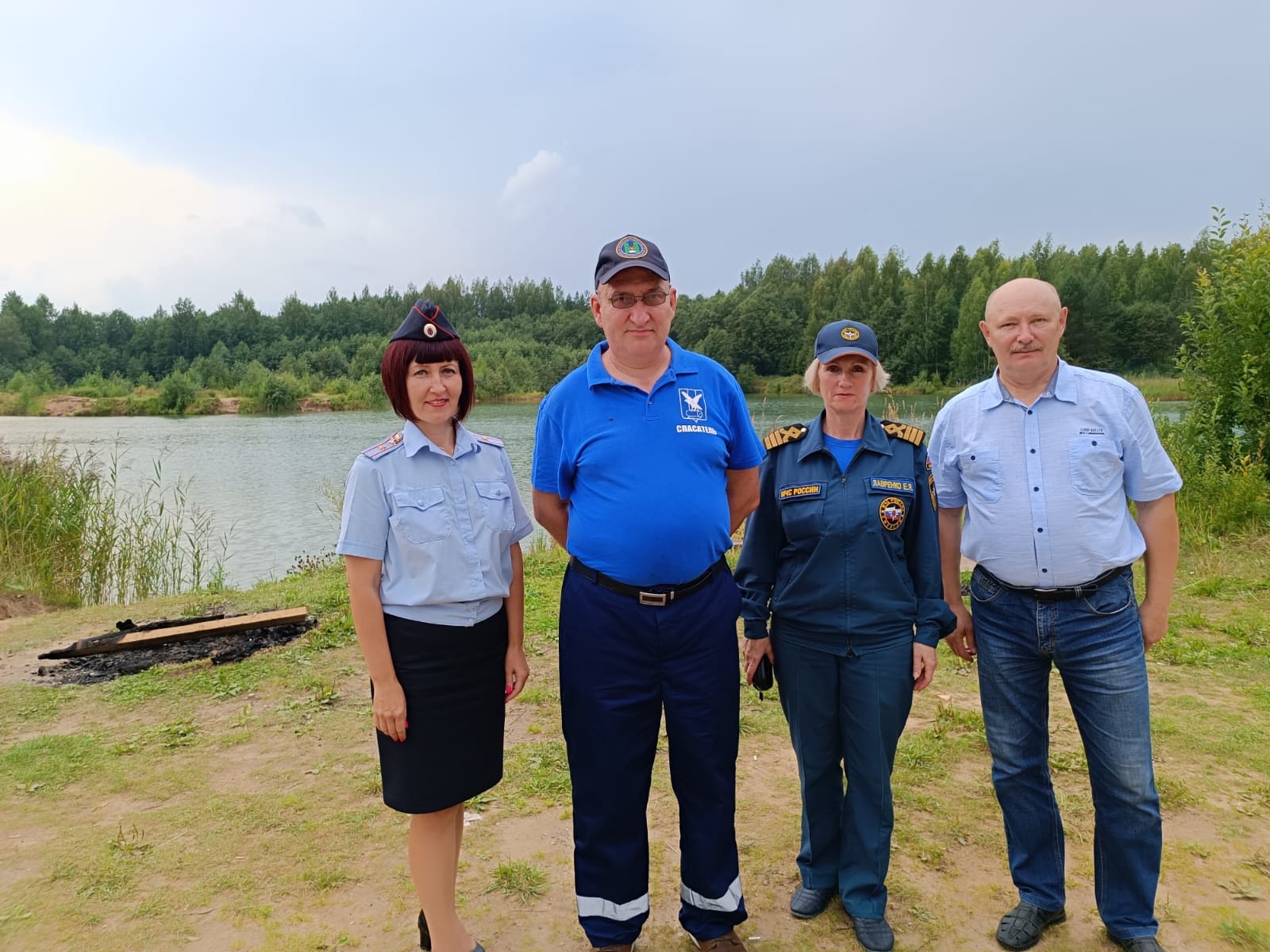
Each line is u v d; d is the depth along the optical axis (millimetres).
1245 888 2758
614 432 2361
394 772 2297
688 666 2389
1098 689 2383
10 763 3828
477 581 2314
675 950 2543
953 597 2787
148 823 3311
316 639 5723
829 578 2520
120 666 5301
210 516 14141
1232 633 5465
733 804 2488
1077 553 2346
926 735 4059
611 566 2348
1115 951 2469
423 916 2479
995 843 3117
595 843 2418
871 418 2617
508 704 4582
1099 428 2344
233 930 2639
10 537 8438
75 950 2537
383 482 2275
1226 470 8727
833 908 2736
